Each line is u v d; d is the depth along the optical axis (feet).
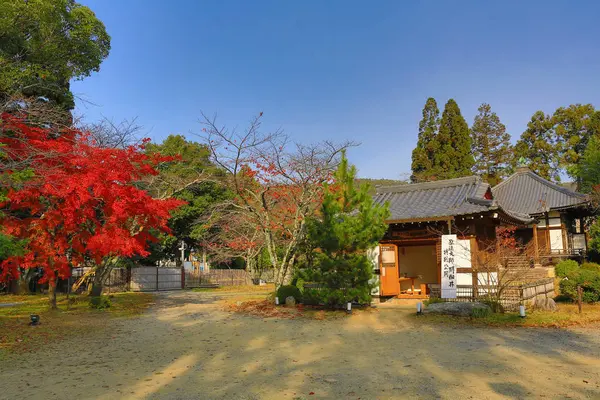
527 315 39.68
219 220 88.79
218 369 24.21
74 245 43.37
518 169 114.83
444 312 41.68
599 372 21.67
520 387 19.30
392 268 57.21
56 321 42.55
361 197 49.65
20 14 46.01
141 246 43.75
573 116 143.74
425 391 19.08
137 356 27.96
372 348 29.07
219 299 67.62
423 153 136.26
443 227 54.49
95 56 56.13
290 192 58.65
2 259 50.19
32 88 48.57
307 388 20.01
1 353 28.84
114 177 39.32
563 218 93.86
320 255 47.21
